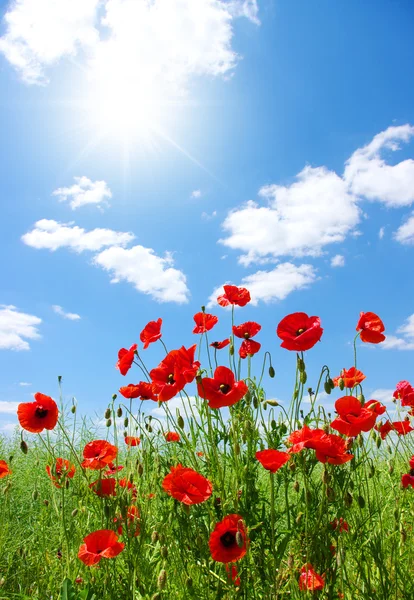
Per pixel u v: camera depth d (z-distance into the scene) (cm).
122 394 84
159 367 73
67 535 80
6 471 96
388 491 81
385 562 72
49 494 114
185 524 65
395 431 81
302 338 67
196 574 69
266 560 64
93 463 76
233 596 61
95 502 82
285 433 71
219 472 69
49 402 78
